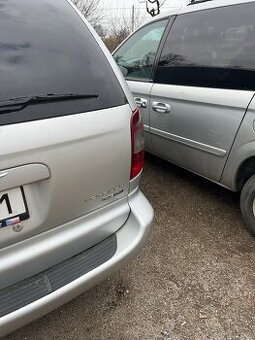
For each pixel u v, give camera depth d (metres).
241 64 2.42
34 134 1.31
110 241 1.72
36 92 1.38
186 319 1.96
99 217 1.65
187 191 3.27
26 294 1.44
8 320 1.35
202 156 2.80
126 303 2.07
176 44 3.02
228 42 2.55
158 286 2.19
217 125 2.57
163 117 3.09
